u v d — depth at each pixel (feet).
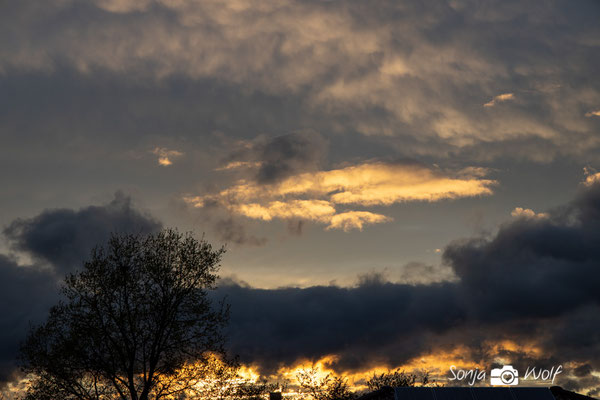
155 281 132.57
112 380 125.08
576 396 125.18
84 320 126.00
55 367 121.39
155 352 128.77
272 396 149.89
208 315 131.95
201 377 131.85
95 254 131.85
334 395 191.42
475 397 122.31
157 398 129.59
